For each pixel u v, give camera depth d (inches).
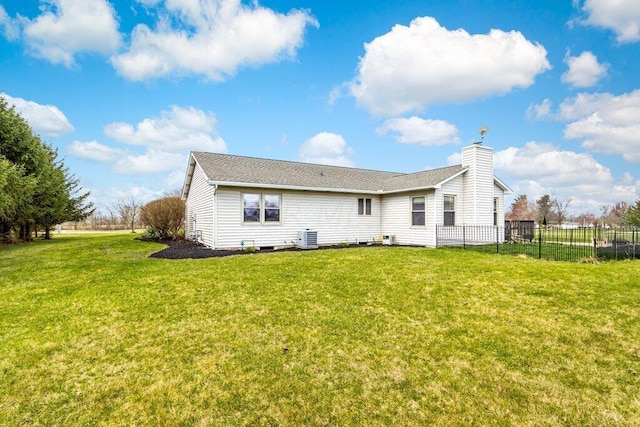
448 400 124.1
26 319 195.8
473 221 567.2
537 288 245.4
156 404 121.0
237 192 499.2
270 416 115.1
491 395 127.0
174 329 181.3
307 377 137.7
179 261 362.9
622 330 177.6
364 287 254.4
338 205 595.5
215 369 143.2
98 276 291.1
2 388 129.1
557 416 115.5
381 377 138.4
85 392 127.5
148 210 672.4
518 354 156.9
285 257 384.8
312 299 227.9
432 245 545.0
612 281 256.7
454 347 163.8
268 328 183.0
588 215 1628.9
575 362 149.8
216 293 239.1
